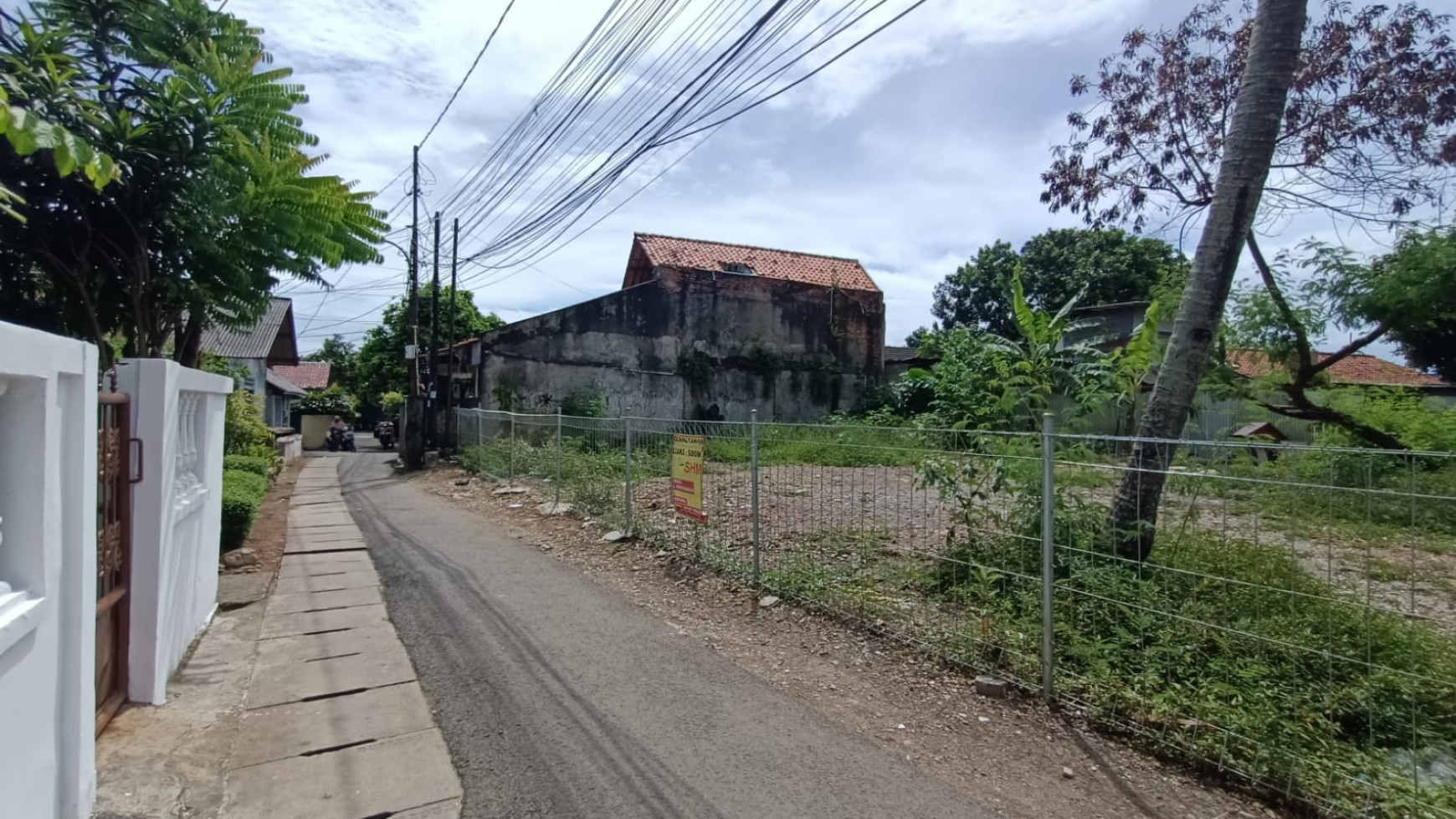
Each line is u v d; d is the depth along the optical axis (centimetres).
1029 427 928
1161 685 375
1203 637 381
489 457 1456
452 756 352
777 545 670
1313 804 306
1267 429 1276
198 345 632
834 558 600
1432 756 314
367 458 2350
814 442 622
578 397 2078
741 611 577
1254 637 341
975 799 323
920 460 527
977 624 459
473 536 900
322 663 470
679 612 586
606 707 410
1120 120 1115
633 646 507
